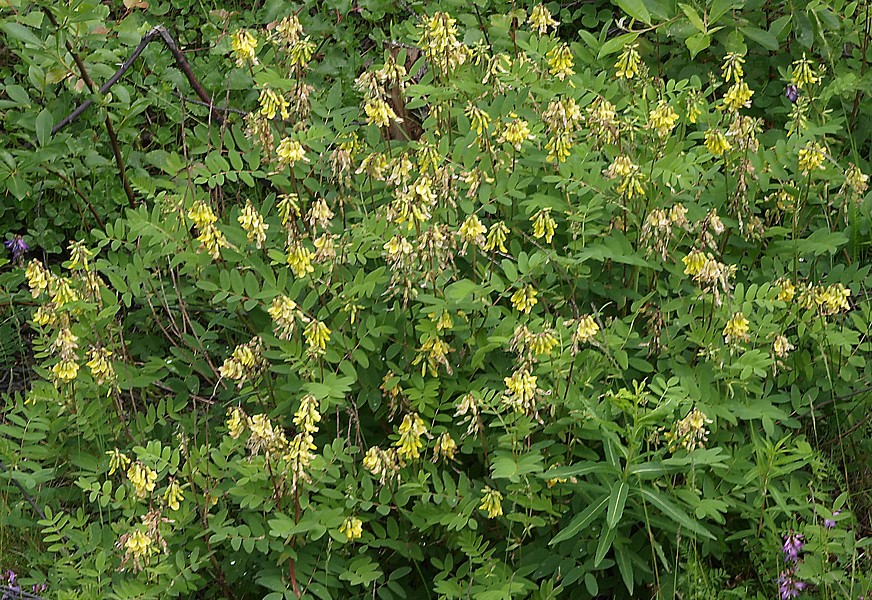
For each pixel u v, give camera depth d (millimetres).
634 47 4465
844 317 3980
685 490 3203
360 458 3551
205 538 3375
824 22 4723
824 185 4074
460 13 5062
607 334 3428
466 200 3738
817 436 3760
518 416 3244
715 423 3367
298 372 3598
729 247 4016
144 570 3238
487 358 3568
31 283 3613
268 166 4027
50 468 3861
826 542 3211
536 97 4059
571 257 3621
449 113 3992
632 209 3742
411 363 3562
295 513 3213
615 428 3160
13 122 4562
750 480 3268
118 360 3947
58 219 4906
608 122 3783
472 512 3354
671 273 3740
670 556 3381
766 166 3975
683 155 3871
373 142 3959
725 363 3490
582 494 3344
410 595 3502
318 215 3469
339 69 5012
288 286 3641
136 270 3865
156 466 3322
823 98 4410
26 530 3744
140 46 4727
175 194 3959
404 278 3414
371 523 3365
